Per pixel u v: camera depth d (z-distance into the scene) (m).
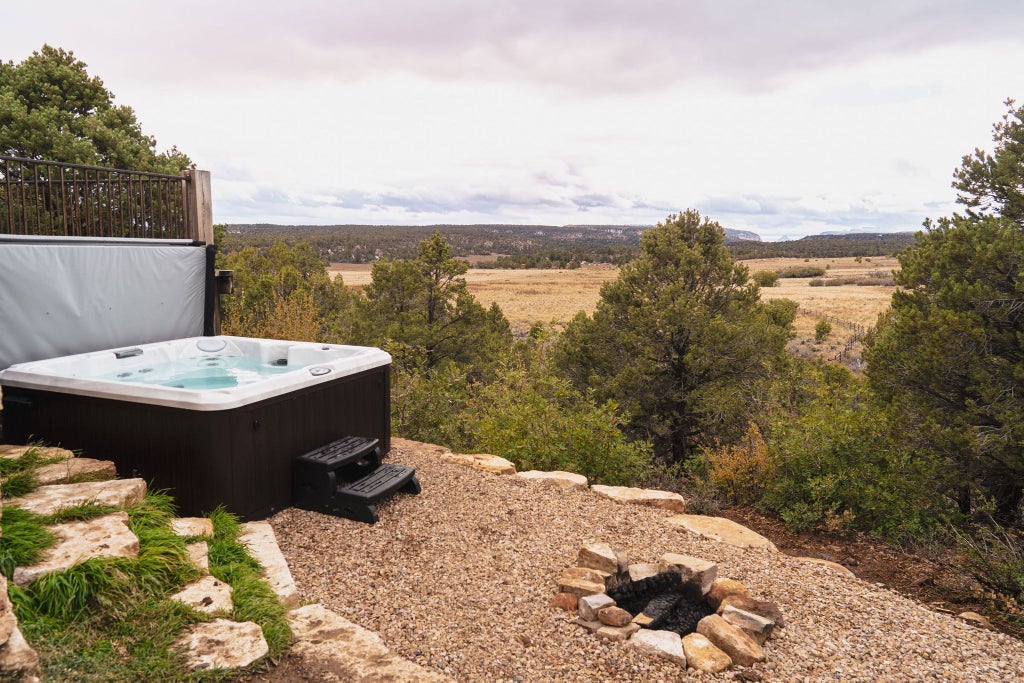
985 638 3.82
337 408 5.54
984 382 8.41
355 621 3.31
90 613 2.62
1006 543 5.95
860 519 6.50
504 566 4.11
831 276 80.00
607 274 99.94
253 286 18.91
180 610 2.78
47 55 14.41
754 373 14.05
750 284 15.95
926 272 9.97
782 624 3.62
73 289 6.44
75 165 6.65
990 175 10.01
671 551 4.66
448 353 18.52
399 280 18.70
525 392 8.71
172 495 4.51
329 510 4.79
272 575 3.61
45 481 3.86
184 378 7.04
